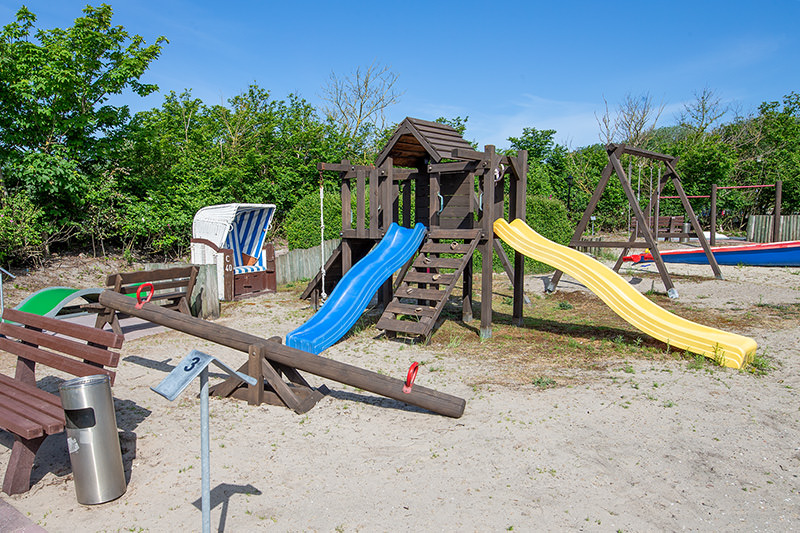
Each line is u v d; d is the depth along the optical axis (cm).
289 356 533
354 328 895
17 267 1370
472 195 921
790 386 580
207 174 2092
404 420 502
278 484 383
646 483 378
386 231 972
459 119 3491
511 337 840
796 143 3688
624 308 775
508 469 400
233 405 545
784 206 3133
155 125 1973
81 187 1499
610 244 1262
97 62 1566
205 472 276
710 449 430
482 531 321
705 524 329
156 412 525
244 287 1234
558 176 3419
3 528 324
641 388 576
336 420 504
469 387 593
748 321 920
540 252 873
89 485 353
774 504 351
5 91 1398
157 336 846
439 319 995
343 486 379
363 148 3500
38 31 1473
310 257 1567
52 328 466
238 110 2723
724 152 3247
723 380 601
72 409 344
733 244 2378
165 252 1761
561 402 537
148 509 351
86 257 1566
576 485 376
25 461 374
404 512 344
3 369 678
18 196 1369
